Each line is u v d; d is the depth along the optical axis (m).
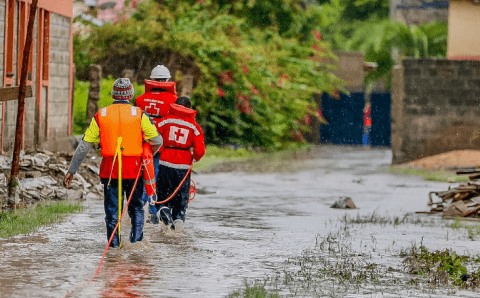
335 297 12.51
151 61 55.72
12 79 29.47
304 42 76.62
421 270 14.86
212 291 12.66
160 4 63.25
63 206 22.59
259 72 61.16
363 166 49.47
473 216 24.28
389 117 91.94
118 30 55.25
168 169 19.00
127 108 16.25
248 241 18.25
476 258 16.66
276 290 12.91
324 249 17.39
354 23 100.75
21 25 30.48
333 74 78.56
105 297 12.01
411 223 22.75
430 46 93.88
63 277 13.38
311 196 30.48
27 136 31.41
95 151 37.00
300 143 77.00
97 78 43.50
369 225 22.09
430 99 50.34
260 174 40.97
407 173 44.00
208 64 57.06
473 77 50.12
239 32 65.25
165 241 17.83
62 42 36.66
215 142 61.09
